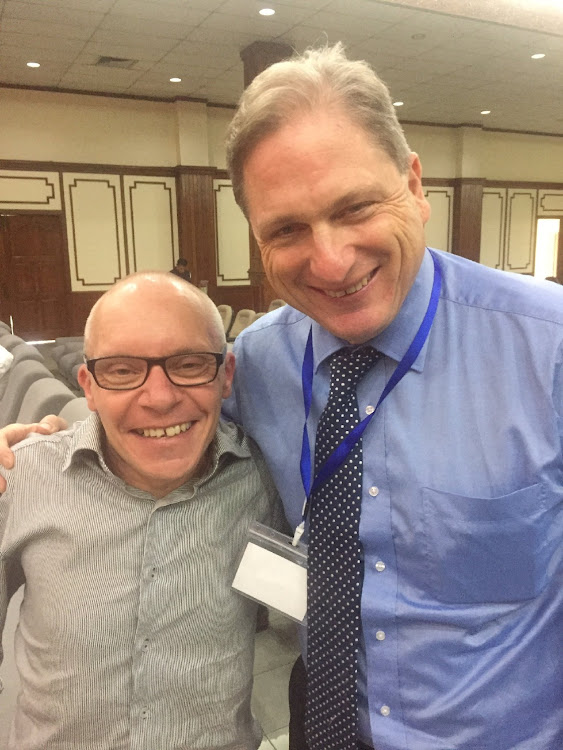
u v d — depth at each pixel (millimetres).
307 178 756
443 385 904
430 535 884
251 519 1125
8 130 8578
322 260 784
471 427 878
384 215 792
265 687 1974
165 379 972
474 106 10016
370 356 950
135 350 966
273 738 1771
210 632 1062
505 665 886
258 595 1065
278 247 828
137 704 1026
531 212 12633
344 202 767
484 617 886
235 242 10102
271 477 1157
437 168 11469
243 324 7168
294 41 6746
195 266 9664
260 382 1113
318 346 1014
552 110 10359
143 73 7969
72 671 1022
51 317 9250
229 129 818
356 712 945
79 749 1043
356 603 929
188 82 8406
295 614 1042
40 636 1051
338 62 782
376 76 793
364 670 948
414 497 891
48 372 2791
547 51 7227
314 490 974
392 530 913
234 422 1185
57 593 1032
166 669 1032
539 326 852
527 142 12336
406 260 833
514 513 847
